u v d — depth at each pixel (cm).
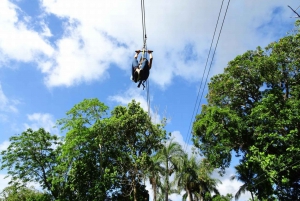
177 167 2920
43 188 3123
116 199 2808
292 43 2481
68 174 2822
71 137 2803
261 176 2556
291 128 2320
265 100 2353
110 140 2891
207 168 3569
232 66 2672
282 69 2502
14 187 3089
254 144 2519
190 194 3669
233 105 2783
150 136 2933
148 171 2702
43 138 3189
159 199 2766
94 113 2947
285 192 2531
